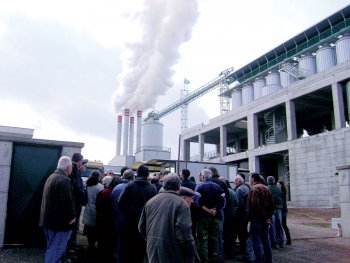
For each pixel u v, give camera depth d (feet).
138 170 18.38
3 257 21.79
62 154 27.20
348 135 96.63
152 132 202.39
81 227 40.24
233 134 186.09
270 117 141.18
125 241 17.26
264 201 21.06
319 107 132.05
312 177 106.73
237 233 26.94
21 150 26.30
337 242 32.78
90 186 24.16
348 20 129.08
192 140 196.13
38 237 25.53
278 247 29.27
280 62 152.56
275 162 151.02
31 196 25.90
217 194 20.57
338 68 105.70
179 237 11.75
